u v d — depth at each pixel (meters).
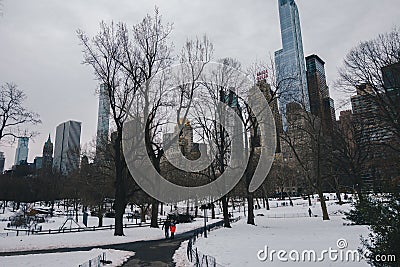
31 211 68.25
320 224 34.28
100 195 45.41
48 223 52.34
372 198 9.07
